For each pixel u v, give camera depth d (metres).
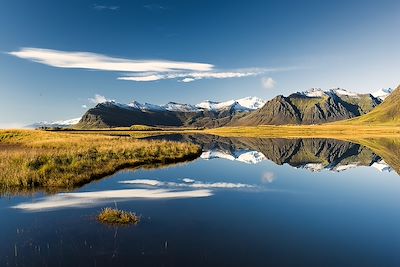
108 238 17.06
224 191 29.31
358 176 40.22
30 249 15.54
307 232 18.61
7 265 13.95
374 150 73.69
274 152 71.31
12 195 25.62
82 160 37.09
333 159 58.69
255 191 29.66
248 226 19.41
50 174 30.50
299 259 15.06
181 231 18.33
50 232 17.73
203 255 15.22
